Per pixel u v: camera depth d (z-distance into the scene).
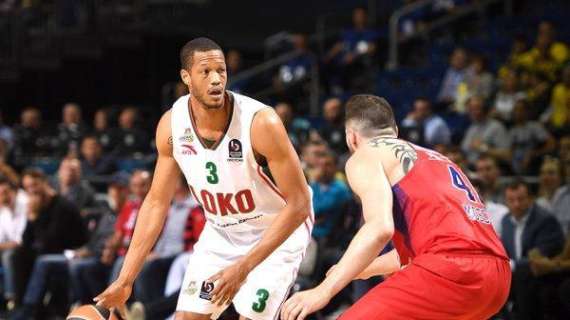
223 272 6.52
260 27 25.64
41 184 14.41
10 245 15.04
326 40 23.47
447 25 21.75
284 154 6.85
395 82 20.23
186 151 7.08
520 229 11.96
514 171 14.91
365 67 21.47
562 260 11.16
